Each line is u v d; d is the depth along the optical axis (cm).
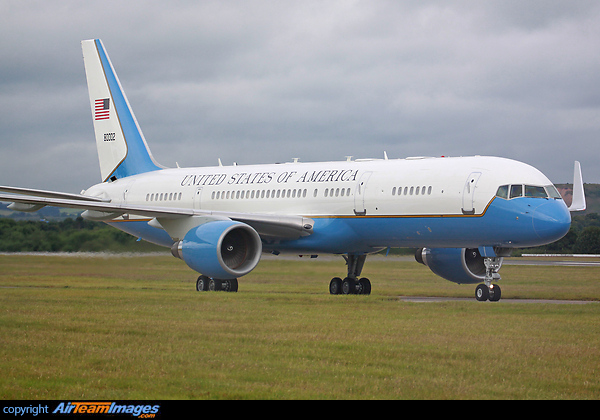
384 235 8856
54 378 3603
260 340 4638
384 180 8794
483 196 7931
